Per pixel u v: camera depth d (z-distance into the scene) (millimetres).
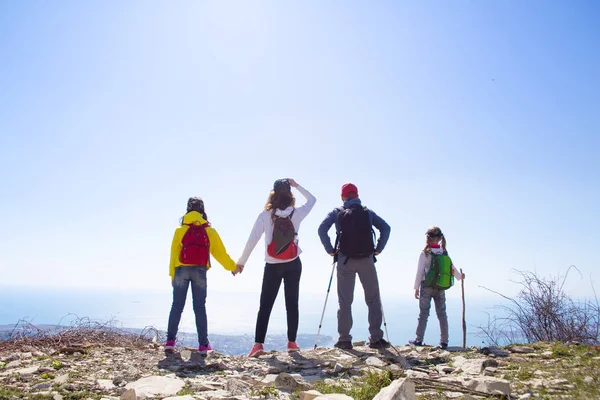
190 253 6336
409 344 7781
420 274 7875
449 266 7656
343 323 6961
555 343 6773
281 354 6383
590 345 6531
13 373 4672
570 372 4609
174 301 6402
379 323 6906
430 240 7887
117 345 7023
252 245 6738
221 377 4777
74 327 7379
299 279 6758
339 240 7047
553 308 7434
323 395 3482
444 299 7781
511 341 7461
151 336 7824
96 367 5176
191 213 6570
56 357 5816
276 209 6688
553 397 3578
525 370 4816
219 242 6621
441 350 6867
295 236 6680
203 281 6508
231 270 6770
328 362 5602
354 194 7395
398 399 2986
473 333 7605
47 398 3678
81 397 3787
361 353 6383
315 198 7027
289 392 4141
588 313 7324
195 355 6164
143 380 4312
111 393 3949
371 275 6965
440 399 3676
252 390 4152
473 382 4031
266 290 6578
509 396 3717
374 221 7109
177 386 4219
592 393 3627
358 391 3887
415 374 4742
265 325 6547
